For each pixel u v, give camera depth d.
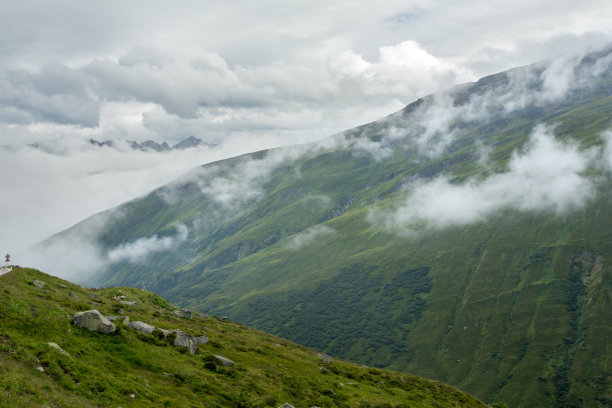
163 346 58.25
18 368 35.50
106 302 73.69
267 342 104.31
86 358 44.12
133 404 39.59
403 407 72.25
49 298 55.34
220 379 56.06
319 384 70.75
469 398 99.12
